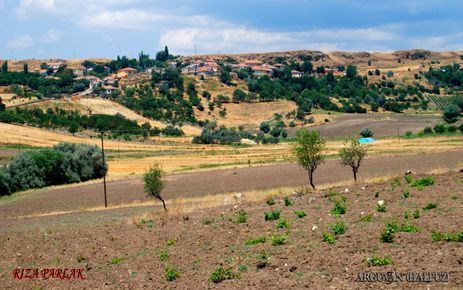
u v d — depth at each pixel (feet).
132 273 79.77
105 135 611.06
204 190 225.97
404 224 79.00
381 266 62.75
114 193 248.52
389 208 94.48
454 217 79.87
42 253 105.60
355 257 67.51
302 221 94.94
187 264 79.71
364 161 282.15
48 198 249.96
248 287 62.95
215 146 535.60
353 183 141.90
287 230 89.30
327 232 81.20
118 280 77.15
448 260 61.36
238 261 75.56
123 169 359.66
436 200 95.20
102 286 75.25
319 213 100.48
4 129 553.23
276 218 101.45
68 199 240.12
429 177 118.62
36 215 194.70
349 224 86.69
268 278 65.05
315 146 166.71
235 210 122.62
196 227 107.14
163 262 83.35
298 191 144.05
